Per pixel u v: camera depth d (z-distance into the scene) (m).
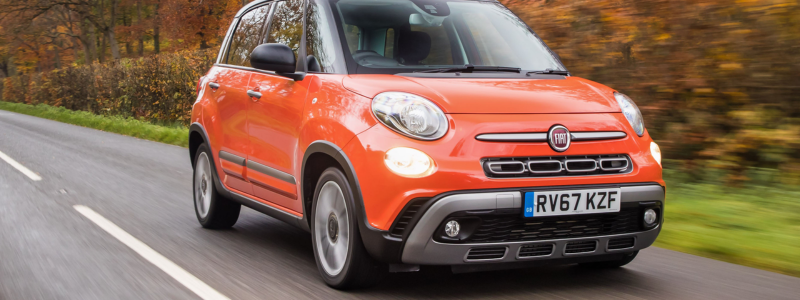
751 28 6.78
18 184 8.14
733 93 7.01
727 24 6.89
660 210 3.68
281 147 4.31
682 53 7.35
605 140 3.57
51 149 12.73
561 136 3.45
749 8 6.67
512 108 3.52
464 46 4.55
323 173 3.87
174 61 19.95
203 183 5.73
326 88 3.93
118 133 17.69
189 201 7.02
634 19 7.65
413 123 3.38
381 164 3.37
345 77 3.91
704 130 7.19
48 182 8.32
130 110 23.06
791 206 5.65
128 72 22.75
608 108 3.73
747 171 6.71
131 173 9.25
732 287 3.79
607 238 3.55
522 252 3.44
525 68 4.41
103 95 26.55
